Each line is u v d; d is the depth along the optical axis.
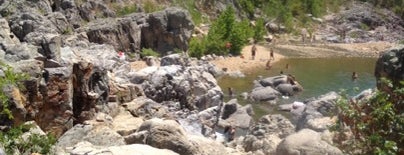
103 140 21.91
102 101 28.86
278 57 71.69
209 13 86.44
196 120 37.31
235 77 58.28
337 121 14.77
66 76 25.59
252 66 64.62
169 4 79.69
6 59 25.06
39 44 27.14
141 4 75.06
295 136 18.89
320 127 23.78
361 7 107.19
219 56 67.31
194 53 65.38
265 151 25.02
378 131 13.13
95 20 61.72
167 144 20.39
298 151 18.09
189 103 40.41
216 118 38.97
